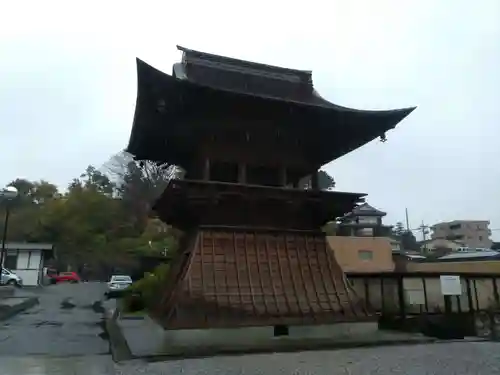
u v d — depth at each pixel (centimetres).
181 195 1342
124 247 6122
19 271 4672
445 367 955
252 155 1497
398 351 1165
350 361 1008
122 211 6938
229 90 1278
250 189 1378
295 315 1290
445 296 1733
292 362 990
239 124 1445
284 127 1509
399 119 1515
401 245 6850
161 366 947
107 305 2656
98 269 6153
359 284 1864
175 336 1159
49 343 1284
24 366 952
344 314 1354
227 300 1250
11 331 1529
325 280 1412
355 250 3566
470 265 2905
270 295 1311
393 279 1841
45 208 6875
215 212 1404
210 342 1180
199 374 864
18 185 7481
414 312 1772
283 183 1530
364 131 1574
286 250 1423
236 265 1328
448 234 9300
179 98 1273
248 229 1409
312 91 1628
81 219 6531
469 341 1404
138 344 1188
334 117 1465
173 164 1912
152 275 2559
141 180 7112
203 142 1435
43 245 4806
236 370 901
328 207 1481
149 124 1457
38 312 2203
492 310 1800
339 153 1694
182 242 1627
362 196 1516
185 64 1465
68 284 4966
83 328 1638
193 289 1236
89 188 7231
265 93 1527
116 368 928
